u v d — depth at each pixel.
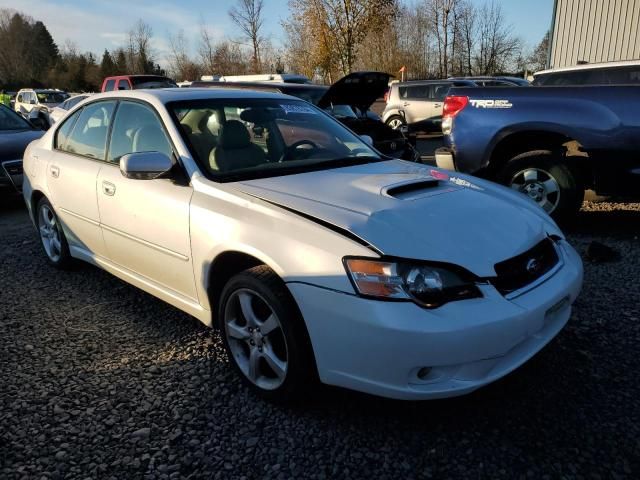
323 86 9.30
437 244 2.46
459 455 2.41
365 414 2.71
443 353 2.27
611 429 2.54
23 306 4.09
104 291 4.36
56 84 60.75
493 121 5.52
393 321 2.27
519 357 2.54
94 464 2.41
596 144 5.11
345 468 2.36
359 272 2.36
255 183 3.06
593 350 3.23
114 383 3.03
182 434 2.60
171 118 3.42
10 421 2.71
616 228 5.70
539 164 5.40
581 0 14.47
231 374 3.10
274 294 2.60
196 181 3.12
